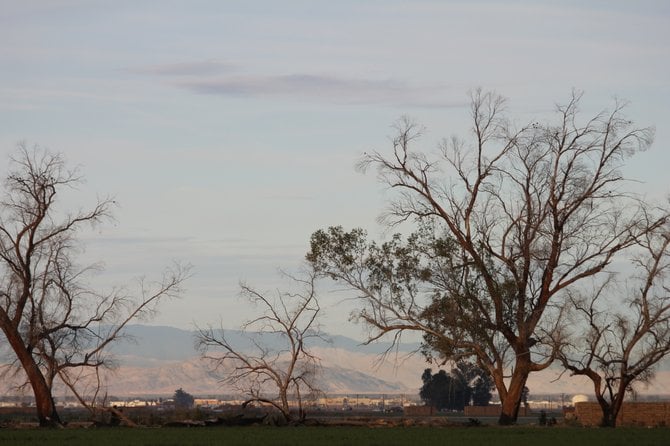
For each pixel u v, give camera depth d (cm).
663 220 9681
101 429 9100
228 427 9662
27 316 9631
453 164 10162
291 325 9900
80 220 9750
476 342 10044
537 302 10000
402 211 10281
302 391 9944
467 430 8956
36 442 6938
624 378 9788
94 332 9825
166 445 6656
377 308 10238
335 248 10200
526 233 9881
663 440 7281
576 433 8312
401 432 8538
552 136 9912
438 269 10069
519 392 10144
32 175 9488
